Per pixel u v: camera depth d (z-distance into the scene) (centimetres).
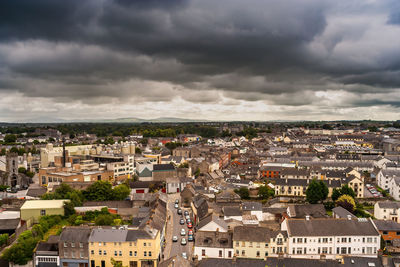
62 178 19850
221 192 17475
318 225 11300
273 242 10844
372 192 19800
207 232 11044
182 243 11769
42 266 10181
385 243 11950
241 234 10756
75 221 13150
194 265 9012
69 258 10138
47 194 15538
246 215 13625
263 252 10638
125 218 14350
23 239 10881
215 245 10756
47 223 12781
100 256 10150
